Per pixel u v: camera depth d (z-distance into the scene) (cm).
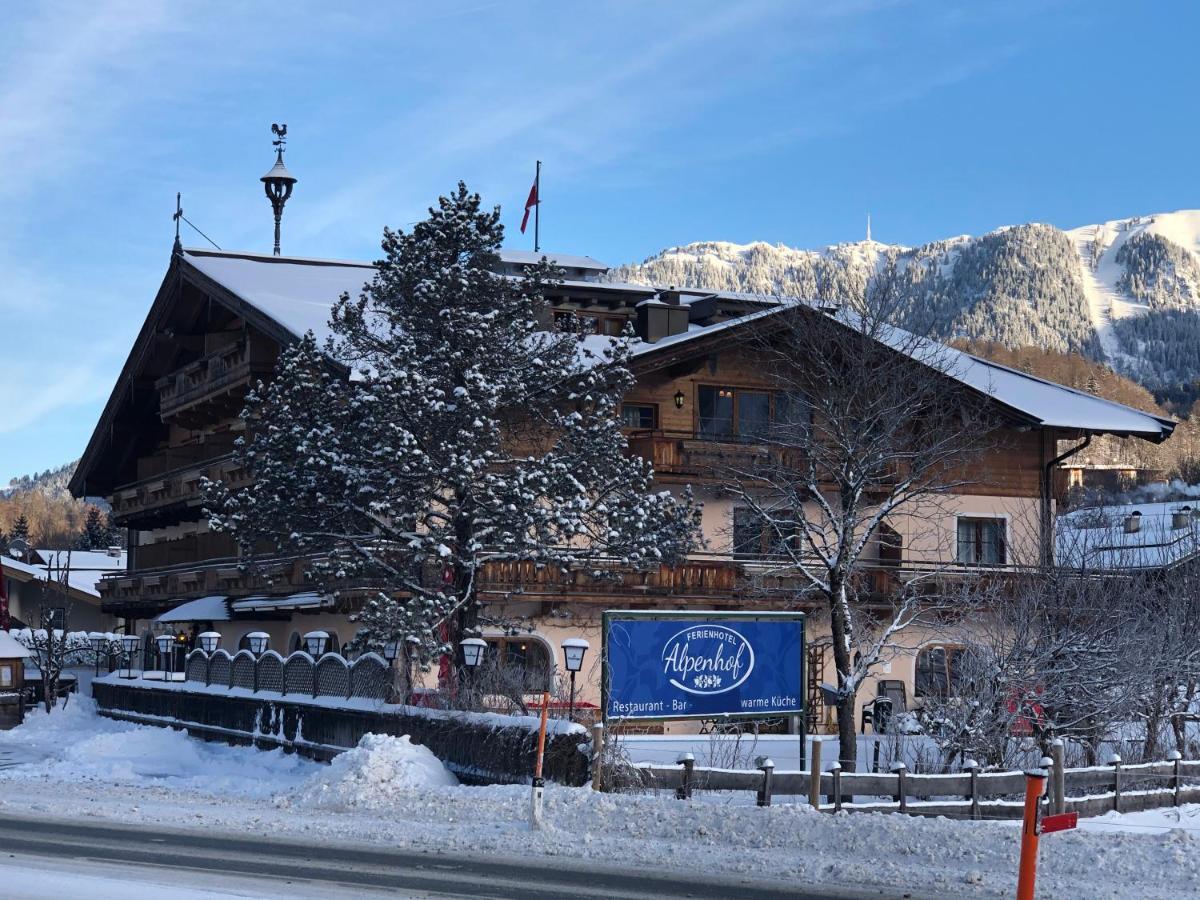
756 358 4031
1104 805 2003
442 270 3047
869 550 4172
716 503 4019
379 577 3081
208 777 2619
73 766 2769
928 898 1381
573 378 3175
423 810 1972
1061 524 3731
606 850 1638
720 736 2888
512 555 3070
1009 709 2494
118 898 1223
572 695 2283
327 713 2828
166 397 5141
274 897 1257
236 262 5000
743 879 1472
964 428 3334
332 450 3012
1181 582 2962
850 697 2666
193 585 4850
